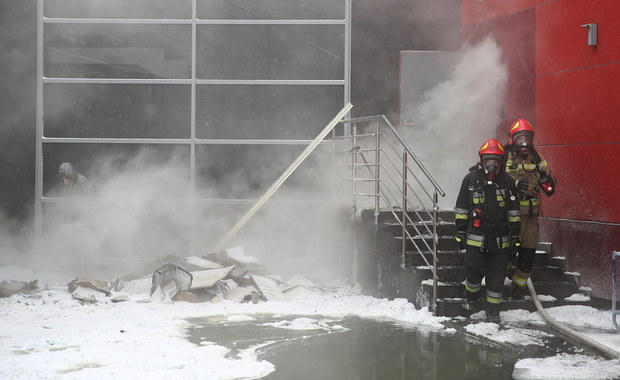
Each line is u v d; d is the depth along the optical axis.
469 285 11.07
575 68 12.59
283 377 7.91
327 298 12.79
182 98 15.66
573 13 12.63
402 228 12.59
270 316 11.27
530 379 7.95
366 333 10.14
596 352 9.14
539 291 11.87
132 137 15.64
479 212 10.75
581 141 12.43
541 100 13.45
